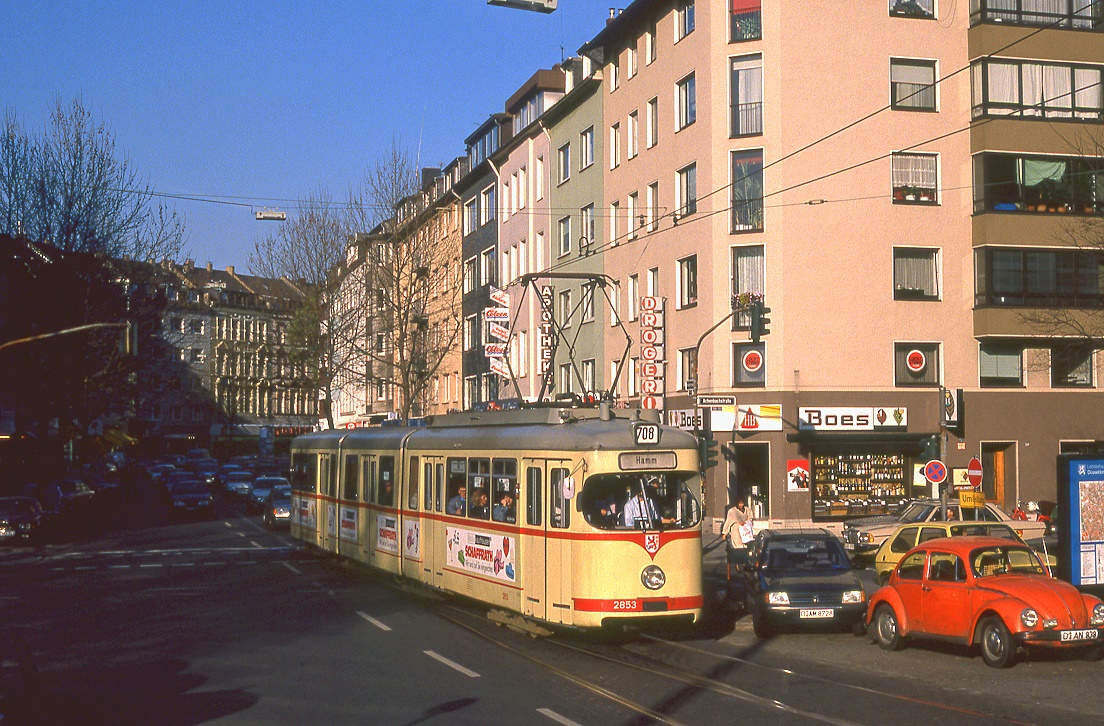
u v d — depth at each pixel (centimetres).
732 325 3638
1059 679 1369
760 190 3641
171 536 4022
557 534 1653
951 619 1524
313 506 2991
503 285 5662
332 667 1423
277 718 1112
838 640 1744
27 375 4962
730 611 2061
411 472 2230
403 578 2266
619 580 1609
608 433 1662
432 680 1334
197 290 11006
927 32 3722
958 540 1595
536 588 1692
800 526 3550
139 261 5256
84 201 4928
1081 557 1873
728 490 3641
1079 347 3775
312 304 5544
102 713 1141
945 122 3716
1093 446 3806
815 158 3628
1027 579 1480
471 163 6384
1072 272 3712
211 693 1248
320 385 5572
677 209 3947
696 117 3800
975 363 3719
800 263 3606
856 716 1145
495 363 4869
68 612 2005
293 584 2444
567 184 4938
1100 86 3778
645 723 1102
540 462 1712
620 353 4394
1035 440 3753
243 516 5228
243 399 10738
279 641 1645
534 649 1593
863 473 3666
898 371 3666
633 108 4300
